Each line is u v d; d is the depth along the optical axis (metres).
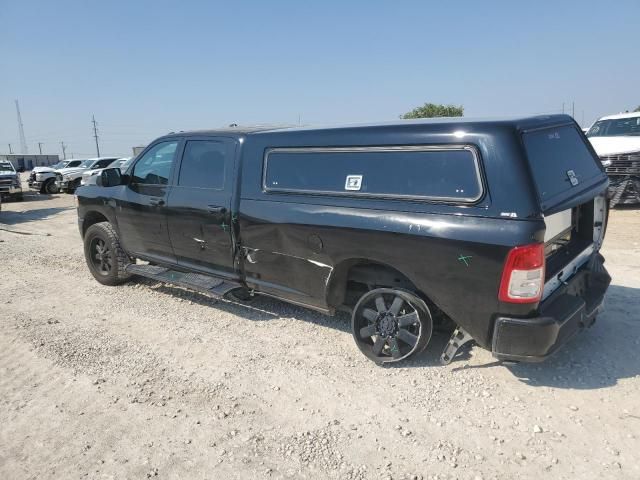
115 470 2.96
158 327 5.07
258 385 3.85
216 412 3.51
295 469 2.91
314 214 4.09
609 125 12.32
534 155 3.35
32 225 13.11
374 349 4.06
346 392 3.70
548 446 3.01
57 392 3.87
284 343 4.56
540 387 3.63
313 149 4.16
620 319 4.71
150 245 5.84
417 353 3.92
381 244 3.71
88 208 6.59
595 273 4.16
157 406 3.61
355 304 4.43
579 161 4.06
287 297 4.62
